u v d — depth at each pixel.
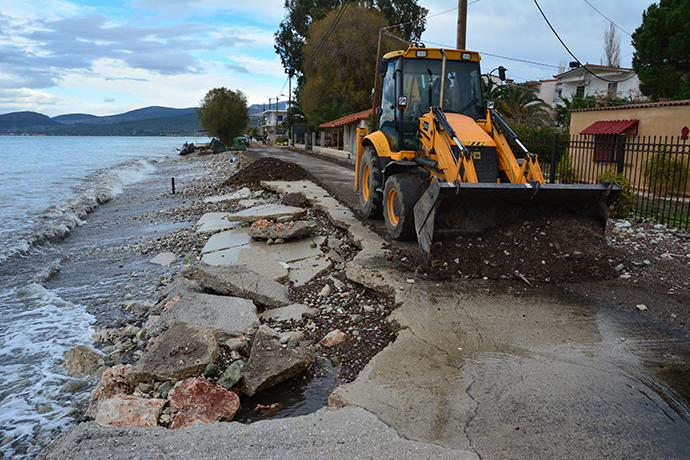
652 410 3.10
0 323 6.26
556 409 3.11
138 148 94.69
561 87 32.31
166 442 2.82
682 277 5.70
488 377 3.52
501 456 2.65
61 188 23.34
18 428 3.88
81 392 4.48
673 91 19.73
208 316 5.02
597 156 14.10
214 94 55.44
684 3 18.86
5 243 10.65
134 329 5.73
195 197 16.88
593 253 5.85
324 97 38.41
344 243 8.20
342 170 19.77
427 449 2.71
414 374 3.58
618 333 4.26
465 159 5.88
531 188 5.59
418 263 6.13
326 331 5.14
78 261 9.49
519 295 5.14
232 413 3.60
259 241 8.76
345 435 2.85
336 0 42.44
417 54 7.30
